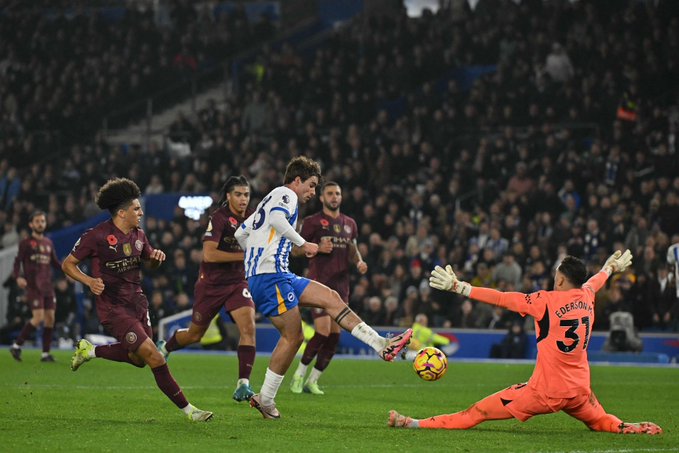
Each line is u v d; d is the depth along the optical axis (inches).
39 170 3029.0
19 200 2854.3
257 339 2149.4
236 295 1054.4
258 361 1776.6
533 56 2896.2
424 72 3014.3
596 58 2751.0
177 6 3590.1
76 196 2891.2
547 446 735.7
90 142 3228.3
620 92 2635.3
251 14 3764.8
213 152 2780.5
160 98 3376.0
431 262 2210.9
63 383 1279.5
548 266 2143.2
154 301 2250.2
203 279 1074.7
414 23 3208.7
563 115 2682.1
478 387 1350.9
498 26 3102.9
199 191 2741.1
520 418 792.9
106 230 879.7
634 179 2330.2
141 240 902.4
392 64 3019.2
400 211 2445.9
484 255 2208.4
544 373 784.9
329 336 1211.9
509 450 714.8
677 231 2133.4
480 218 2359.7
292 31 3508.9
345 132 2874.0
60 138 3198.8
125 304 883.4
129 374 1435.8
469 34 3088.1
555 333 781.9
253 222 879.1
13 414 918.4
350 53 3186.5
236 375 1471.5
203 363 1742.1
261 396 888.9
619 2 2989.7
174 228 2458.2
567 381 783.7
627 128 2536.9
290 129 2881.4
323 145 2760.8
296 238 852.6
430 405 1083.3
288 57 3154.5
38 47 3555.6
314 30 3604.8
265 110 3026.6
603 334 1996.8
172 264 2391.7
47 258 1690.5
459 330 2074.3
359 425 858.8
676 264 1491.1
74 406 994.1
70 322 2297.0
